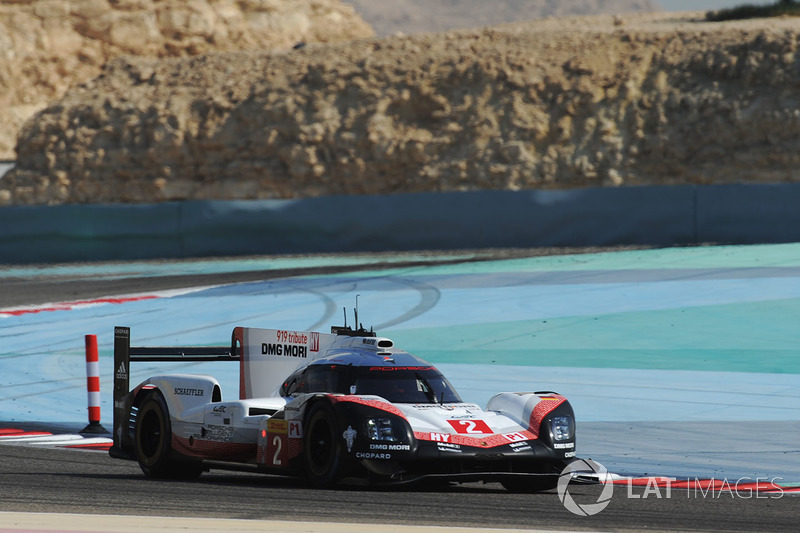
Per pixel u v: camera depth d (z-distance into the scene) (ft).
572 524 59.31
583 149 368.48
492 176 370.53
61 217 339.16
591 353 154.81
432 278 243.19
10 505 63.82
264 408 81.46
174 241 330.13
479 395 130.72
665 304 190.39
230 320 203.10
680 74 377.09
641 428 110.52
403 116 397.60
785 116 346.54
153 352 94.27
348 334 87.97
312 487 74.90
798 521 62.69
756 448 99.14
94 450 106.32
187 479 86.48
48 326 209.36
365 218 312.91
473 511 63.82
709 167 350.64
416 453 69.82
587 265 247.91
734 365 142.72
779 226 269.44
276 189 395.96
